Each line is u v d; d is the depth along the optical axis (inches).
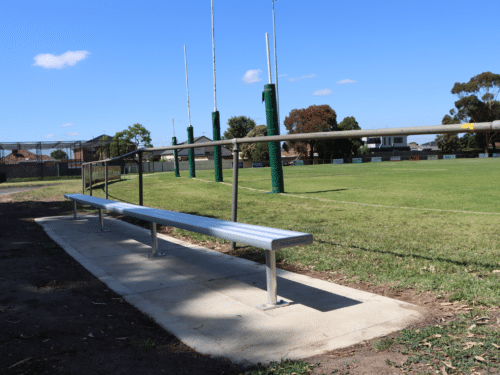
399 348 92.5
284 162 3034.0
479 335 96.0
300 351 93.6
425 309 116.9
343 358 89.3
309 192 506.6
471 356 86.1
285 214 324.2
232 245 208.5
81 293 139.0
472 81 2878.9
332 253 188.1
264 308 122.0
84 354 91.8
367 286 142.3
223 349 95.8
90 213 378.9
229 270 169.6
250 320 113.7
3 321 110.0
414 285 138.3
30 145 1612.9
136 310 123.9
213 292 140.7
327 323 109.3
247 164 3058.6
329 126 2849.4
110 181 871.7
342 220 285.7
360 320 110.4
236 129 3366.1
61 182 1138.7
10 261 180.1
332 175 908.0
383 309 118.0
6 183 1300.4
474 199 397.1
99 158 2269.9
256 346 96.9
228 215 323.0
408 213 311.1
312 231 244.4
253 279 155.5
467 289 128.6
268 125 504.7
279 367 85.4
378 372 82.1
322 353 92.4
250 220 294.5
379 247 196.2
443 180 661.9
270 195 477.1
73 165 1802.4
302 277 155.6
